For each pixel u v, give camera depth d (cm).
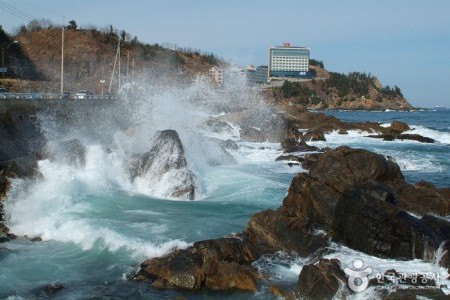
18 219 1911
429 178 3275
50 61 11438
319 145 4969
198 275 1381
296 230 1662
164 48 15012
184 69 13700
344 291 1311
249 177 2781
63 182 2194
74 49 11894
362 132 6159
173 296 1328
